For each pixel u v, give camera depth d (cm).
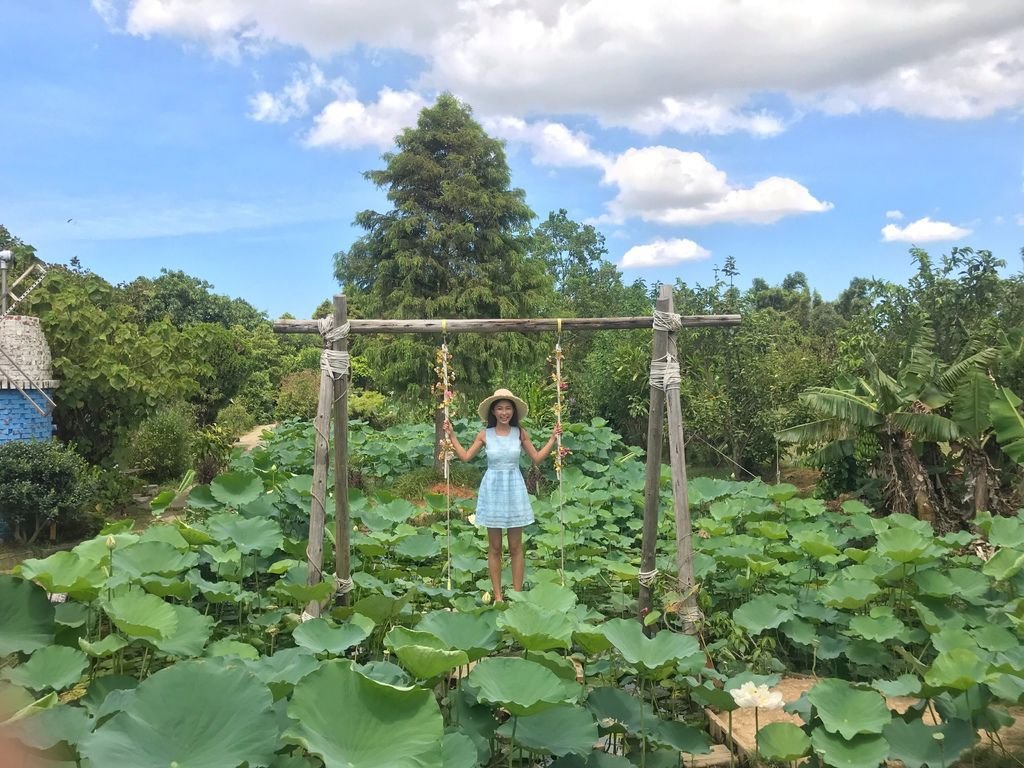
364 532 718
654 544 532
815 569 606
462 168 1271
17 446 957
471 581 640
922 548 482
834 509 984
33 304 1130
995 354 885
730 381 1234
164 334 1359
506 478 575
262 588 610
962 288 1048
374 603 433
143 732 255
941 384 909
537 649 351
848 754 307
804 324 2969
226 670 279
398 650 303
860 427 943
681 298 1346
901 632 445
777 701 323
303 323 523
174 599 536
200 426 1980
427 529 707
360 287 1338
